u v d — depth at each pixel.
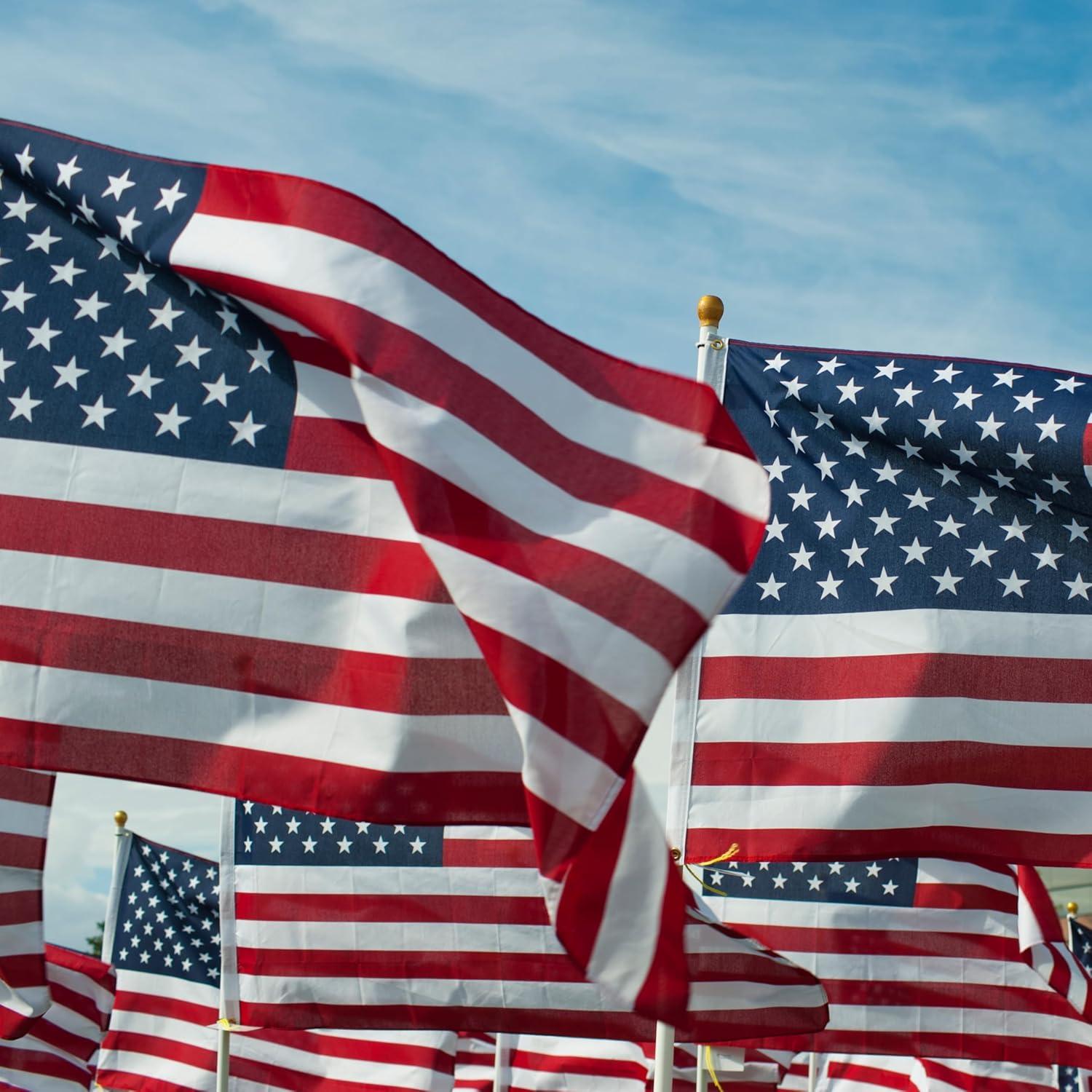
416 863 13.31
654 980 5.72
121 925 19.17
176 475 6.93
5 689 6.73
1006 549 9.41
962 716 9.21
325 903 13.37
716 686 9.45
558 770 5.65
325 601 6.77
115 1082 18.67
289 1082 18.02
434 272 6.71
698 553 6.11
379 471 6.88
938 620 9.32
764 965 9.65
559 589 5.98
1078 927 23.30
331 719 6.65
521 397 6.52
